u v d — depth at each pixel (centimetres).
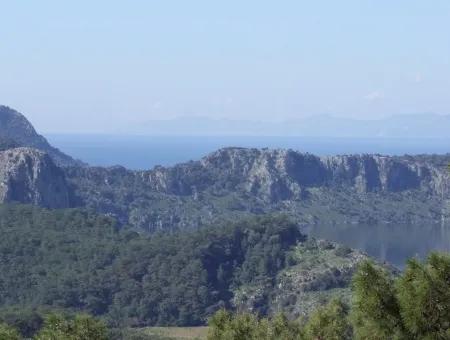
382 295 2788
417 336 2702
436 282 2698
